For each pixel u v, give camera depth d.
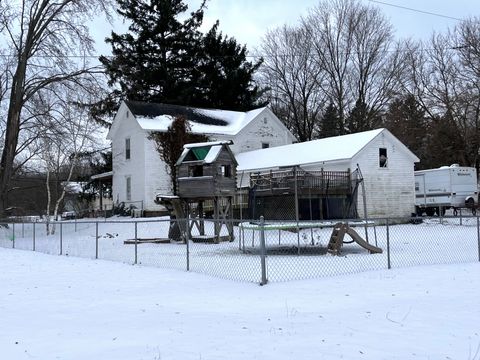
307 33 55.94
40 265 15.41
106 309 8.55
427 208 35.09
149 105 39.81
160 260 15.88
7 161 31.44
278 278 11.80
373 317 7.54
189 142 35.97
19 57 31.20
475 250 17.08
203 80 50.53
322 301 8.89
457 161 42.84
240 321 7.45
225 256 16.56
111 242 23.34
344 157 30.08
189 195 22.22
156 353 5.83
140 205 36.62
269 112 42.09
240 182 34.12
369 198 31.03
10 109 31.58
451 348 5.93
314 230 26.50
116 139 40.62
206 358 5.60
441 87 46.03
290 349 5.91
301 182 26.94
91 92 31.55
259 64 53.44
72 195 52.84
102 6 31.75
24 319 7.83
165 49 50.78
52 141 31.09
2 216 31.55
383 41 54.25
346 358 5.57
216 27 52.03
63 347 6.20
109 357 5.73
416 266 13.31
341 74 55.41
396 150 32.59
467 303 8.50
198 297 9.56
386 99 54.25
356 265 13.73
